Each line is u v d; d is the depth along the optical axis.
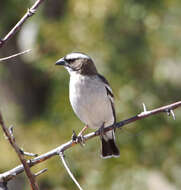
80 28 15.03
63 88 14.80
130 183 13.77
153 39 14.77
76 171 13.95
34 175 5.36
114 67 14.68
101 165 14.00
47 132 14.70
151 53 14.73
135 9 14.77
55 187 14.12
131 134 14.34
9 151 13.90
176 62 14.68
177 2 14.91
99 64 14.62
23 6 16.47
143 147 14.37
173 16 14.88
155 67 14.48
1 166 13.93
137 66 14.91
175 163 14.24
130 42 14.83
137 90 14.62
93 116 8.70
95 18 14.88
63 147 6.20
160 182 14.82
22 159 5.28
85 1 14.65
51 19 17.00
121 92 14.40
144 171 13.92
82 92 8.55
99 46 14.80
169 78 14.74
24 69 17.83
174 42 14.60
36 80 18.08
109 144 9.32
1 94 18.08
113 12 14.84
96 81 8.66
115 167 13.98
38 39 15.32
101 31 14.97
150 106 14.44
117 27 14.98
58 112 14.66
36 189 5.37
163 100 14.79
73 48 14.92
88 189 13.80
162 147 14.36
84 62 8.84
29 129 15.23
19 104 18.06
